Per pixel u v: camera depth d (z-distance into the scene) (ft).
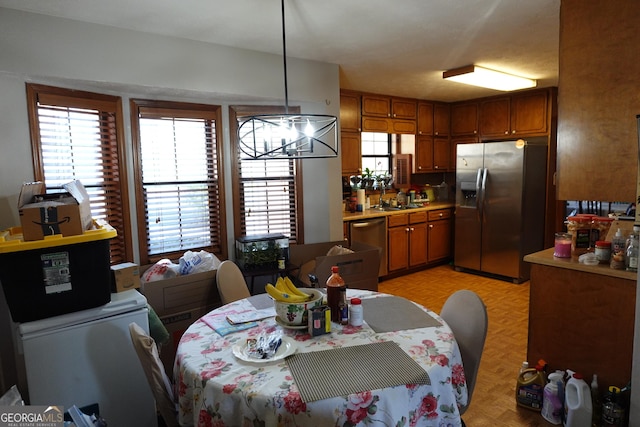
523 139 16.57
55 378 6.32
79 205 6.41
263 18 8.15
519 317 12.07
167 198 10.44
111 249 9.48
